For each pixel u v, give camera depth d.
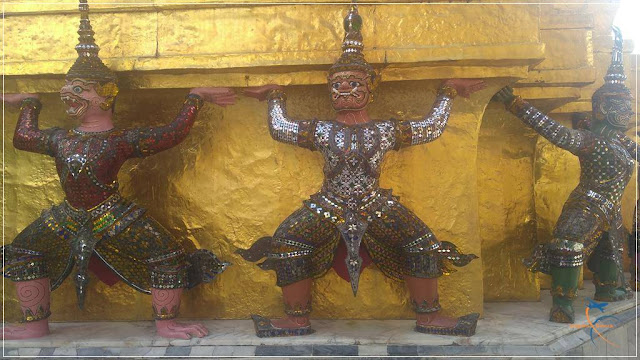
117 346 3.37
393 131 3.34
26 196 3.97
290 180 3.85
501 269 4.54
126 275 3.63
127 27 3.72
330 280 3.88
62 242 3.51
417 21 3.63
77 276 3.35
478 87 3.65
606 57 5.60
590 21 4.44
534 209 4.66
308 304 3.48
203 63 3.55
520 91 4.46
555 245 3.76
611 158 3.83
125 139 3.43
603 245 4.40
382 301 3.87
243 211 3.87
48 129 3.55
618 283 4.50
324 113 3.79
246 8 3.66
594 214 3.81
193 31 3.69
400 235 3.38
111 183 3.47
